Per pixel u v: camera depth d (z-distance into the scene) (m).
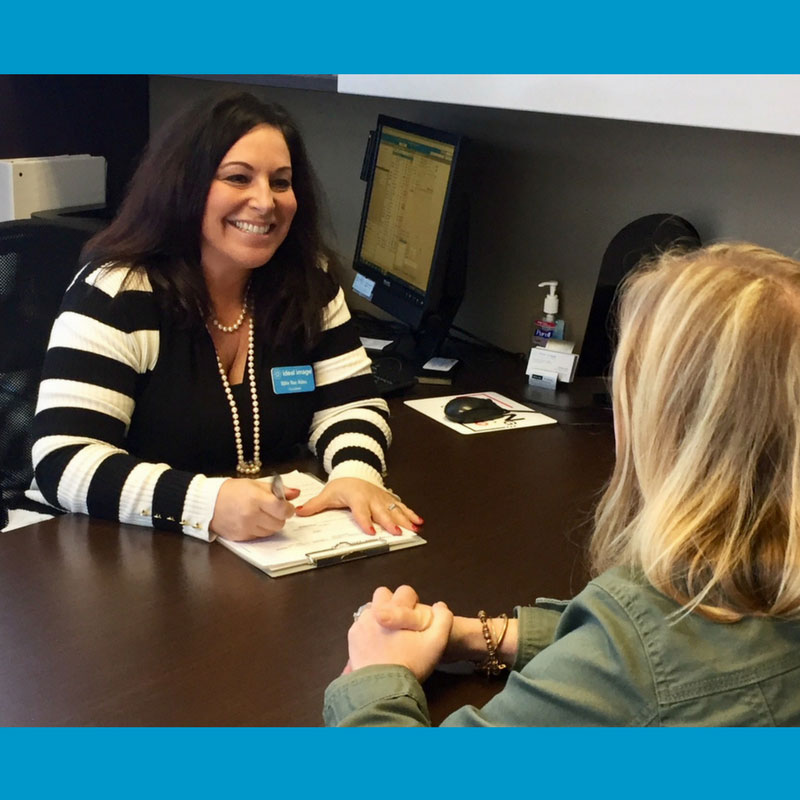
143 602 1.09
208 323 1.49
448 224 1.96
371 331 2.26
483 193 2.18
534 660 0.81
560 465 1.55
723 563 0.74
